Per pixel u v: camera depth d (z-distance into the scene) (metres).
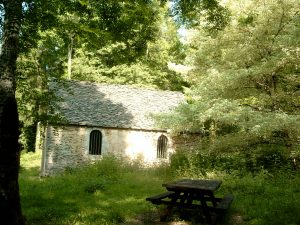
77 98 24.55
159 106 25.73
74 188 11.94
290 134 14.00
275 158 16.41
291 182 12.49
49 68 13.34
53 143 22.25
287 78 15.07
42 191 11.27
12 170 6.00
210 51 18.27
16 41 6.52
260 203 9.60
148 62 33.91
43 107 13.66
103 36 9.34
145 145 23.39
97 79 33.00
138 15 9.20
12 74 6.29
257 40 15.52
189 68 23.92
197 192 7.91
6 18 6.62
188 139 23.92
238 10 15.63
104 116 23.47
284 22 15.27
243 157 16.95
